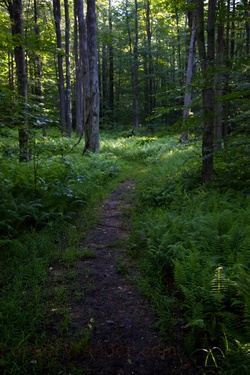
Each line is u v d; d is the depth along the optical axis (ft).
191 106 24.97
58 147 27.71
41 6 74.08
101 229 21.84
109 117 124.77
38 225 21.24
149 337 11.29
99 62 131.54
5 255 16.39
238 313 11.41
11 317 11.62
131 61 108.58
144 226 20.74
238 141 24.80
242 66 23.79
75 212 24.43
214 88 24.61
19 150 23.40
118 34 110.63
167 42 105.50
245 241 13.88
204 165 26.94
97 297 13.76
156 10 88.33
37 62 72.49
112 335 11.42
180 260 14.75
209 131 25.73
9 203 19.74
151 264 16.05
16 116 23.06
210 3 24.18
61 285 14.51
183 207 22.06
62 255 17.24
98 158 43.34
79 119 86.38
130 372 9.82
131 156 52.39
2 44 33.55
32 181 25.40
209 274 12.32
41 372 9.68
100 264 16.80
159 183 30.68
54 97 116.88
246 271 12.55
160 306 12.84
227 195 22.76
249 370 8.76
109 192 31.68
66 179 28.32
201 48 25.50
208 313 11.03
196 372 9.70
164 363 10.12
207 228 16.08
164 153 51.57
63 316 12.33
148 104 124.47
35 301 12.87
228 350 9.37
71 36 116.06
